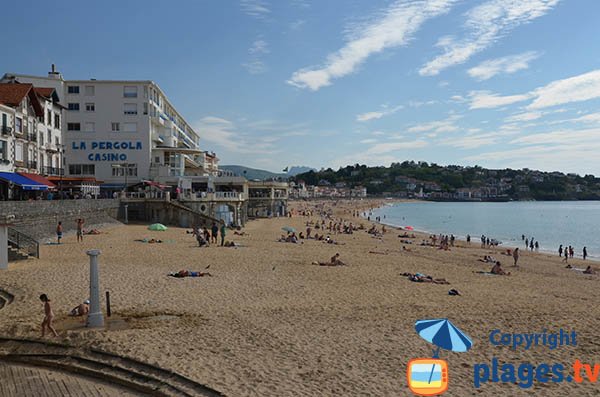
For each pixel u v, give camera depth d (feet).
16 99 157.17
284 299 71.92
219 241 149.69
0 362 46.19
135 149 241.76
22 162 159.02
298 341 52.06
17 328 52.24
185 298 69.62
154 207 193.77
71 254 105.09
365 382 41.91
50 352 46.85
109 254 108.06
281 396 38.52
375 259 128.88
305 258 120.98
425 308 68.85
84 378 43.01
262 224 251.19
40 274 81.05
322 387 40.55
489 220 437.99
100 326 54.29
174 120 316.40
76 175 239.30
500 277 108.88
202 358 45.80
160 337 51.21
